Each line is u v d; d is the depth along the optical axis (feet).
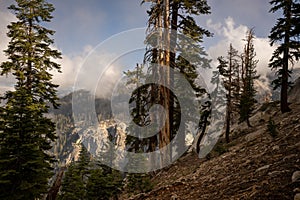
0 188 27.32
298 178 18.10
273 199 16.31
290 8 76.84
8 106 49.42
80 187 49.67
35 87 61.82
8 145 28.25
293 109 82.48
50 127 46.29
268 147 35.27
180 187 29.04
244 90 109.60
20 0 64.18
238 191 20.49
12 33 63.05
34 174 28.60
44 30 66.59
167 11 48.47
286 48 77.36
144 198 28.66
